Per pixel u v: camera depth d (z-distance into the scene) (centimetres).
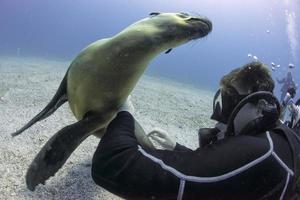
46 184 155
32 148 190
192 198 53
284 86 427
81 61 93
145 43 81
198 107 457
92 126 96
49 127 230
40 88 364
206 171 53
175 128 305
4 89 330
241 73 66
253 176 53
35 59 962
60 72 582
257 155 53
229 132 63
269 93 60
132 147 58
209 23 83
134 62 84
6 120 230
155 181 54
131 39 82
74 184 160
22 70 542
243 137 56
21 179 154
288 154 56
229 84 66
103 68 87
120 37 85
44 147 102
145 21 85
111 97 90
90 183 163
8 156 173
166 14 85
